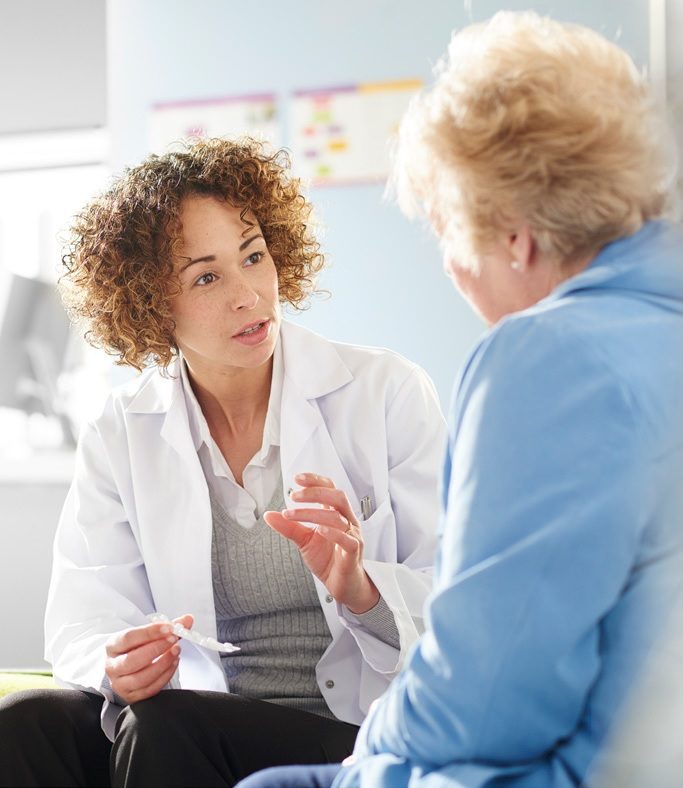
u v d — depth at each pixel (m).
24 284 4.07
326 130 3.49
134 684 1.58
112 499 1.98
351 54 3.47
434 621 1.02
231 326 1.80
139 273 1.84
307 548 1.63
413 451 1.91
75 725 1.67
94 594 1.89
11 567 3.83
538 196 1.13
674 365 1.05
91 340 2.03
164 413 1.95
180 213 1.82
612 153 1.13
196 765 1.51
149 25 3.62
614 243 1.15
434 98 1.20
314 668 1.81
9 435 4.09
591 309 1.08
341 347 2.01
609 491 0.99
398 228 3.45
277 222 1.95
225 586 1.85
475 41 1.21
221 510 1.87
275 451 1.88
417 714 1.04
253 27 3.54
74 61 3.94
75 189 4.16
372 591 1.69
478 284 1.22
